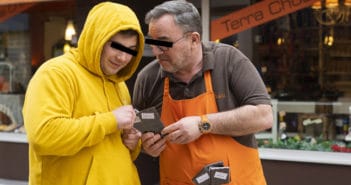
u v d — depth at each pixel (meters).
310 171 4.79
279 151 4.96
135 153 2.33
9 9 6.42
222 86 2.29
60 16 6.14
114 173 2.09
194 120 2.19
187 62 2.22
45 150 1.93
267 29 5.16
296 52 5.15
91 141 1.96
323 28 5.07
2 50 6.73
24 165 6.18
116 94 2.23
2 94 6.71
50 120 1.90
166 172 2.39
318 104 5.11
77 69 2.06
